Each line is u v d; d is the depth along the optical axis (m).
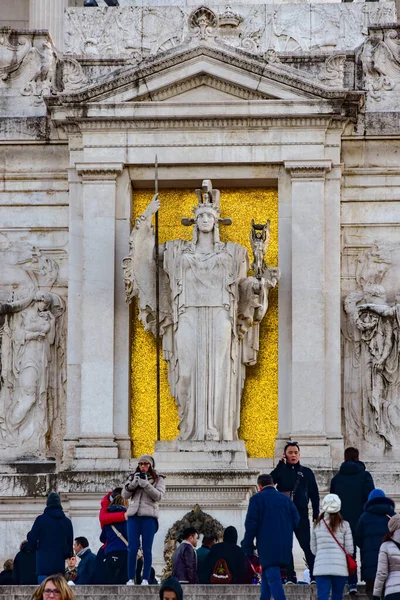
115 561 41.97
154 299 52.25
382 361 52.62
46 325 53.31
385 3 56.59
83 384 52.44
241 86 53.12
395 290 53.47
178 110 53.25
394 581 35.62
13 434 53.00
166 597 31.84
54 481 51.66
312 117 53.09
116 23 56.53
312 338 52.34
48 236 54.31
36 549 40.69
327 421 52.22
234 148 53.34
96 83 53.25
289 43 56.41
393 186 53.88
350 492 41.09
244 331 52.31
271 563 37.50
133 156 53.44
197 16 53.38
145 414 52.94
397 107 54.09
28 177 54.44
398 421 52.69
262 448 52.59
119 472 51.47
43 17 65.31
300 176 53.12
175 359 52.09
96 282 52.94
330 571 37.41
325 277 52.94
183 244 52.31
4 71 54.94
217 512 50.12
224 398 51.53
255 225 51.75
